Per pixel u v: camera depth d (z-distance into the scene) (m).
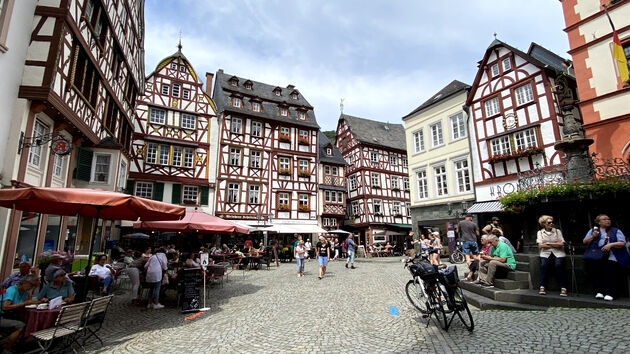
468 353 4.06
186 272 7.30
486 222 17.12
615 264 5.52
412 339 4.79
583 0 12.85
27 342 4.40
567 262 6.39
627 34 11.59
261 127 26.58
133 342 5.02
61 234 10.69
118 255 15.50
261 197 25.39
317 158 28.89
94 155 12.47
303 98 31.55
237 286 10.60
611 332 4.23
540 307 5.84
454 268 5.25
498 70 17.67
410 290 8.44
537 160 15.51
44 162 9.48
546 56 20.20
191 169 22.59
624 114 11.34
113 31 12.97
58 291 5.49
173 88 22.95
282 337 5.12
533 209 7.75
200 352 4.52
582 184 6.95
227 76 28.91
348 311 6.75
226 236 23.44
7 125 8.11
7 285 5.79
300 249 13.17
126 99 15.74
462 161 19.25
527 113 16.19
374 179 31.19
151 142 21.69
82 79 10.66
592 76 12.34
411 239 16.56
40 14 8.95
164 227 9.73
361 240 30.66
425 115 21.91
